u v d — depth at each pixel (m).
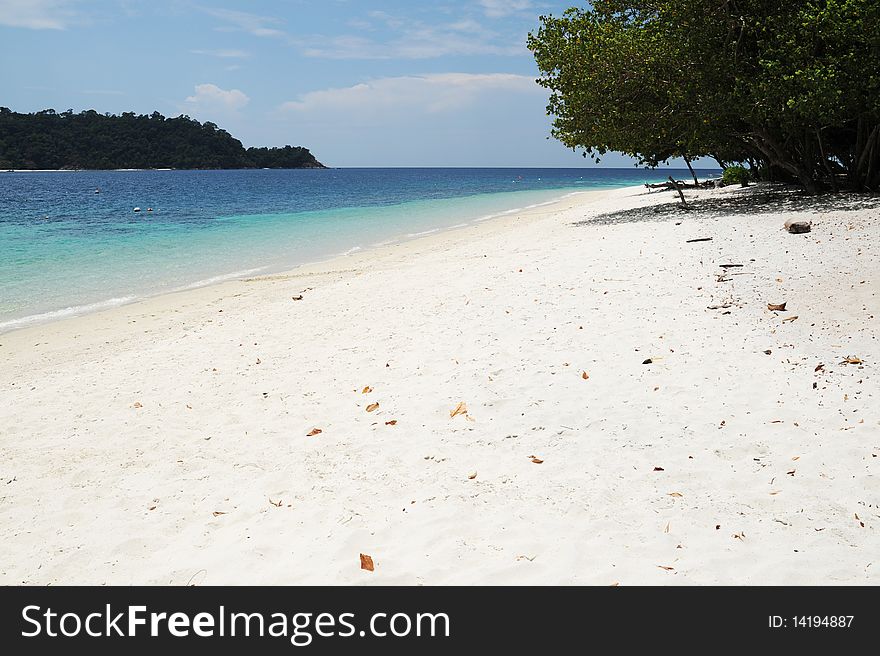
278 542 4.65
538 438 5.98
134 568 4.48
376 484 5.39
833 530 4.35
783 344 7.61
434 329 9.48
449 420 6.49
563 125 22.83
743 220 16.58
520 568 4.18
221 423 6.92
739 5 19.92
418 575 4.18
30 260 20.20
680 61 19.62
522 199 49.06
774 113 18.30
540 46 22.67
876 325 7.88
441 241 22.61
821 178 23.94
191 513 5.16
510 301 10.49
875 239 12.11
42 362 9.84
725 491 4.93
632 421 6.13
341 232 27.50
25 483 5.78
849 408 5.99
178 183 102.50
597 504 4.86
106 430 6.89
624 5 23.62
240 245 23.62
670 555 4.23
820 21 17.05
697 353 7.57
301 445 6.25
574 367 7.50
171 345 10.14
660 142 21.86
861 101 18.17
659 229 16.84
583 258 13.38
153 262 19.75
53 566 4.55
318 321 10.84
